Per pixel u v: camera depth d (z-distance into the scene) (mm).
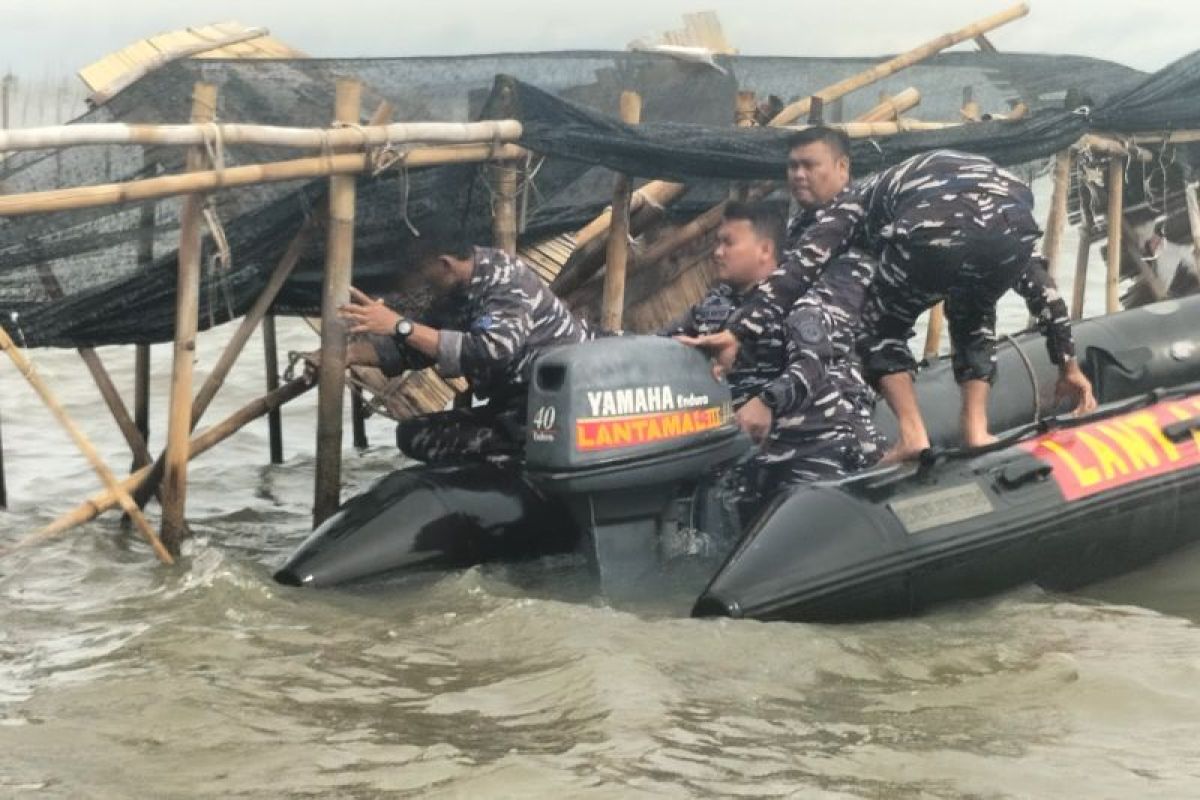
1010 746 4191
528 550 6125
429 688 4688
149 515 7434
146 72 7152
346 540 5910
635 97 7473
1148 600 5852
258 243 6625
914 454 6016
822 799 3816
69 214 6328
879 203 5953
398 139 6301
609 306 7547
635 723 4320
